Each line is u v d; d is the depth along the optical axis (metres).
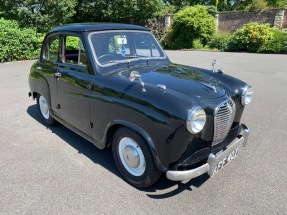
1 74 9.63
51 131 4.45
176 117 2.34
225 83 3.34
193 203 2.67
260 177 3.11
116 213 2.54
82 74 3.29
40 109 4.85
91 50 3.17
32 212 2.56
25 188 2.92
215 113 2.59
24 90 7.23
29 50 13.33
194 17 18.89
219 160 2.64
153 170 2.66
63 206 2.64
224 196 2.78
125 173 3.02
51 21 15.58
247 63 11.83
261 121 4.86
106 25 3.49
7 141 4.07
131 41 3.58
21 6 14.78
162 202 2.69
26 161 3.48
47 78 4.10
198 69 3.87
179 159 2.50
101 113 3.00
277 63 11.74
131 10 22.47
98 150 3.78
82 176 3.14
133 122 2.63
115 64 3.25
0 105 5.89
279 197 2.76
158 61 3.77
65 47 3.70
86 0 21.91
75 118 3.59
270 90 7.06
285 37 15.48
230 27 20.31
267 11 18.50
